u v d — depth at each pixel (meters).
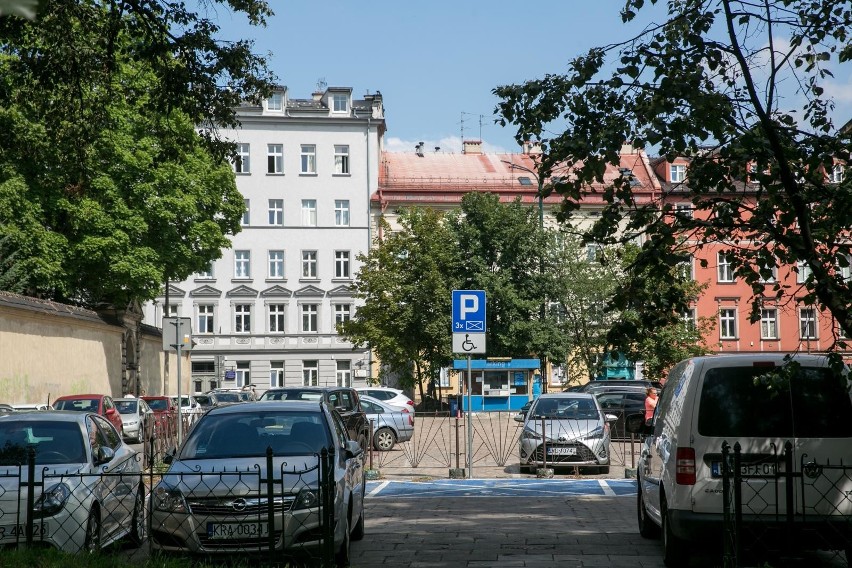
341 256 73.62
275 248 73.00
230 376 69.31
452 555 10.75
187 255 44.75
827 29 9.30
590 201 62.91
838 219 9.20
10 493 9.33
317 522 8.62
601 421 22.14
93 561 8.34
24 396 33.59
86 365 40.88
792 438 8.90
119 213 41.59
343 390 27.45
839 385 9.01
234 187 48.66
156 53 15.05
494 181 76.44
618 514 14.68
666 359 49.75
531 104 9.33
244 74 15.54
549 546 11.40
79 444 10.59
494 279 57.84
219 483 9.32
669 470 9.27
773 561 9.03
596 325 56.31
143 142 42.19
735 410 9.02
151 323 72.31
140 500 11.52
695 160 9.70
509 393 56.81
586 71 9.21
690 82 8.73
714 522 8.82
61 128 16.08
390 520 14.03
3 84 15.57
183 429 28.61
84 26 14.98
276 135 73.50
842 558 10.46
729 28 9.21
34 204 38.72
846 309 9.12
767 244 9.91
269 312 73.06
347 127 74.19
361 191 73.88
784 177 9.18
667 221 9.94
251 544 9.14
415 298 58.31
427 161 79.25
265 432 10.59
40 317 35.28
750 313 10.10
